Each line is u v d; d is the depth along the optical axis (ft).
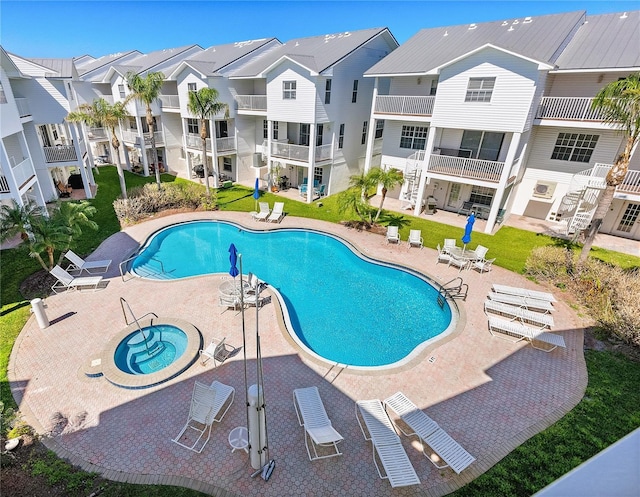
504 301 42.16
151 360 33.45
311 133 76.38
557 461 23.73
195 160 106.93
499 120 57.88
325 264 55.98
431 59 67.00
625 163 41.50
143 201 70.64
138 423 26.21
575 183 59.57
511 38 64.28
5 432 24.76
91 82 107.45
